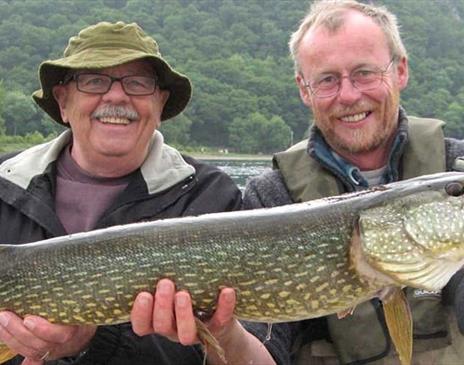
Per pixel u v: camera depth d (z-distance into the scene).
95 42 1.10
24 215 1.08
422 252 0.87
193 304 0.86
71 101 1.11
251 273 0.87
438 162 1.06
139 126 1.11
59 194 1.11
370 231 0.87
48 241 0.90
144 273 0.86
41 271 0.88
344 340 1.02
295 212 0.89
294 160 1.13
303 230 0.88
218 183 1.14
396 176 1.09
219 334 0.90
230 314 0.87
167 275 0.86
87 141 1.10
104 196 1.11
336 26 1.08
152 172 1.11
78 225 1.09
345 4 1.12
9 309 0.90
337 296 0.88
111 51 1.09
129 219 1.08
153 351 1.01
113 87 1.09
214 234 0.87
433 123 1.10
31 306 0.89
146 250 0.87
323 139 1.12
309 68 1.11
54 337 0.88
